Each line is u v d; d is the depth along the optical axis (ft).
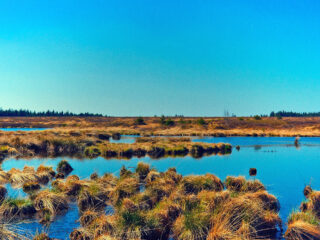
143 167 62.64
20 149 103.09
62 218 36.65
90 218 34.50
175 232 31.55
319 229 30.94
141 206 37.88
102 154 98.73
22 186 51.39
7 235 29.45
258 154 102.68
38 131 164.86
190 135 208.03
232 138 184.14
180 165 77.56
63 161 69.62
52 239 30.40
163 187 45.16
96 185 45.16
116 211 36.24
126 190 44.45
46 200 39.83
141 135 204.54
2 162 81.10
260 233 32.17
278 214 38.14
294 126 301.22
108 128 270.67
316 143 149.48
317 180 59.52
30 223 34.86
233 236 28.58
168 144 120.88
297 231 30.60
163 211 34.24
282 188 52.70
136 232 29.55
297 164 80.53
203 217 31.55
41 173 58.65
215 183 49.14
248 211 33.24
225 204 34.06
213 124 289.33
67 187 47.06
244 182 50.21
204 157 94.48
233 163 81.41
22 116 644.27
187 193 46.09
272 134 216.33
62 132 153.38
